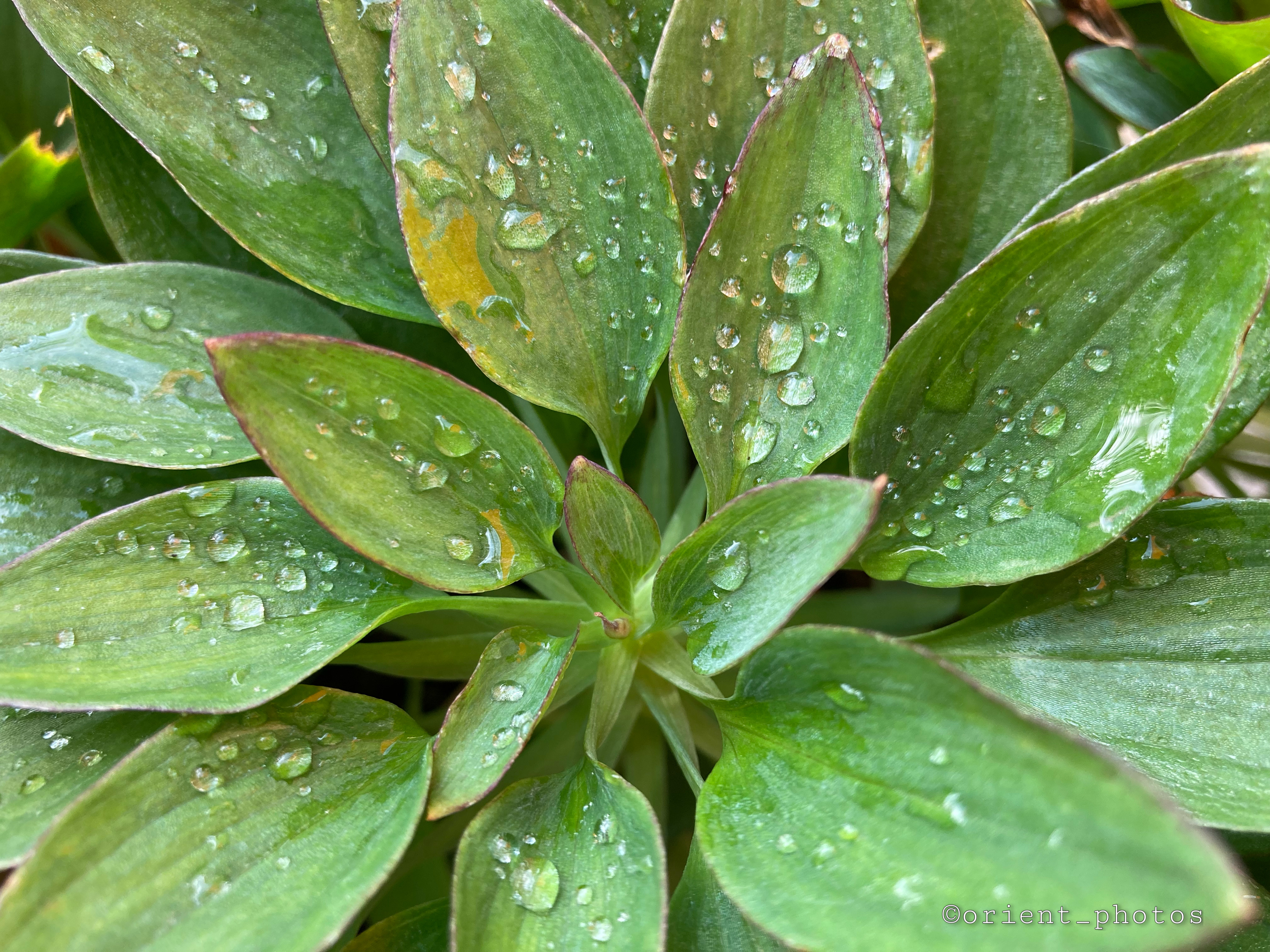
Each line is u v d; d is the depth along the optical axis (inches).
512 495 7.3
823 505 6.4
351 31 7.3
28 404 7.5
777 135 7.0
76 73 7.5
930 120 7.6
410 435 6.9
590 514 7.3
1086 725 7.1
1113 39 9.8
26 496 7.8
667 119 7.8
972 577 7.1
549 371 7.6
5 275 8.0
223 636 7.0
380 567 7.4
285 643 7.1
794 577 6.4
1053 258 6.8
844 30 7.6
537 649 7.3
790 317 7.3
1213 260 6.6
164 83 7.6
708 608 7.0
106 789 6.4
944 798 6.0
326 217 7.9
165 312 7.9
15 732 7.0
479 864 6.6
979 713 5.8
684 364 7.3
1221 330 6.6
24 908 6.1
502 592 9.1
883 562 7.3
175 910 6.4
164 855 6.5
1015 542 7.1
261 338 6.4
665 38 7.6
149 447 7.5
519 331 7.5
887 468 7.3
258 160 7.8
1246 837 7.5
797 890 6.1
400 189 7.1
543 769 8.4
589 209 7.5
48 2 7.4
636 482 9.8
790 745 6.6
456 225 7.3
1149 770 6.9
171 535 7.1
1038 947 5.5
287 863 6.6
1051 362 7.0
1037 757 5.7
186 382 7.8
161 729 7.0
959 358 7.0
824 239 7.2
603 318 7.6
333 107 7.9
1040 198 7.9
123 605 6.9
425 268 7.2
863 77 7.6
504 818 6.9
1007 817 5.7
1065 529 7.0
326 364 6.6
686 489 9.0
